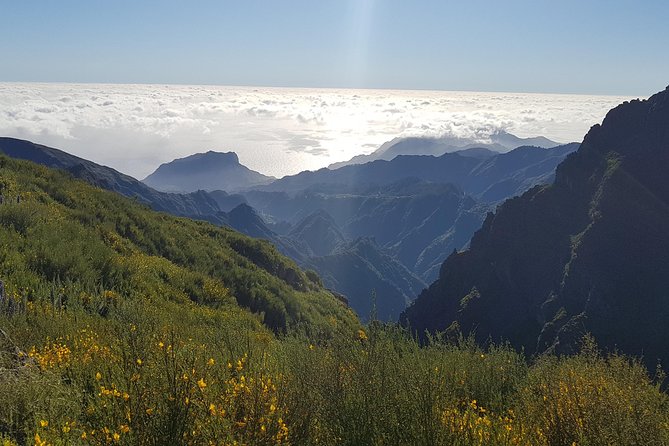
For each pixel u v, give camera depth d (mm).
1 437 3498
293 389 4117
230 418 3516
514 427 4625
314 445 3848
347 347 5059
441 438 3854
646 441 4418
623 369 6023
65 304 9586
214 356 5164
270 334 12539
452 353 6746
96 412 3588
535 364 7168
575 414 4762
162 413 3391
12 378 4281
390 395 4195
